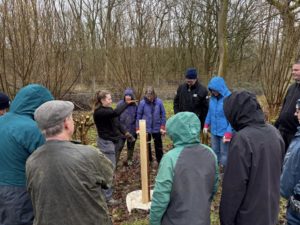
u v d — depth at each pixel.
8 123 2.72
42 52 5.63
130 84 9.33
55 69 5.79
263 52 7.08
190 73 5.84
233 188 2.42
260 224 2.44
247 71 19.95
